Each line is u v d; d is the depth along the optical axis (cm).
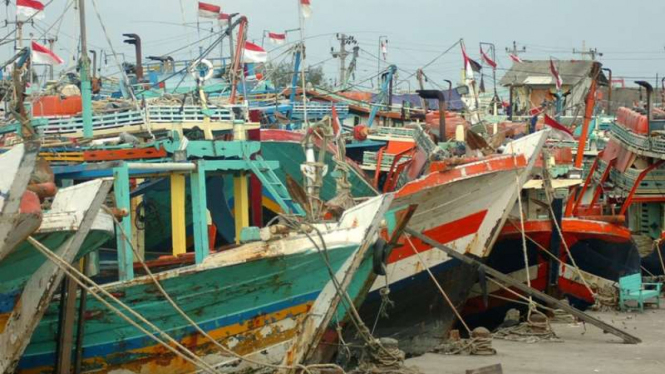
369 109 3781
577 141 3597
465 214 2111
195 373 1520
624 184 3597
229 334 1536
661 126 3481
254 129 2316
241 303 1534
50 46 2862
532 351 2009
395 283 2069
